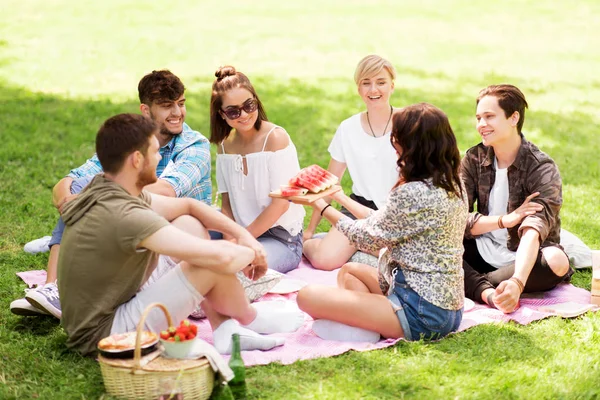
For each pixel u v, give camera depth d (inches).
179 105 198.7
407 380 145.6
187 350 135.2
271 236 208.8
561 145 357.1
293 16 751.7
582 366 150.4
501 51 602.5
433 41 641.6
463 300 167.3
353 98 451.5
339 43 628.4
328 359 155.3
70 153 328.5
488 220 192.7
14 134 350.0
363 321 163.3
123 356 134.9
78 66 518.3
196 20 716.0
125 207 143.3
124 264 145.9
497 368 151.2
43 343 161.8
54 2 780.0
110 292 148.6
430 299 160.9
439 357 156.4
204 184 204.2
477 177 201.2
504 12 778.2
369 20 735.7
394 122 160.6
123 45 592.4
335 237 215.2
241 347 157.6
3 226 241.3
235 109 196.2
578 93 473.4
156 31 653.3
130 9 758.5
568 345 162.4
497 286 191.5
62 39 605.0
